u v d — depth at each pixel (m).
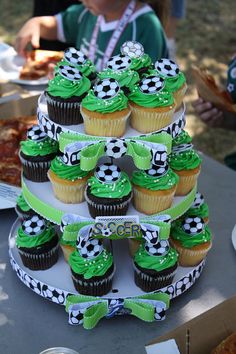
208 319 1.34
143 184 1.52
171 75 1.60
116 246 1.75
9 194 1.99
